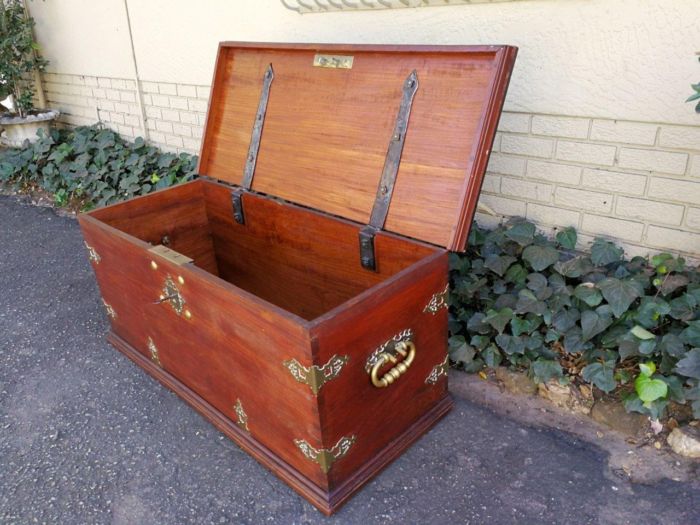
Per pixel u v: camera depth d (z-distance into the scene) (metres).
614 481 1.67
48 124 4.67
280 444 1.69
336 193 2.08
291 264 2.37
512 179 2.30
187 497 1.70
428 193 1.81
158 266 1.83
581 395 1.94
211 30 3.26
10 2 4.51
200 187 2.58
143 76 3.85
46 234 3.61
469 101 1.73
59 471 1.81
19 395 2.16
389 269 1.95
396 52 1.90
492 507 1.61
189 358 1.94
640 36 1.86
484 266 2.16
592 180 2.11
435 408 1.91
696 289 1.82
